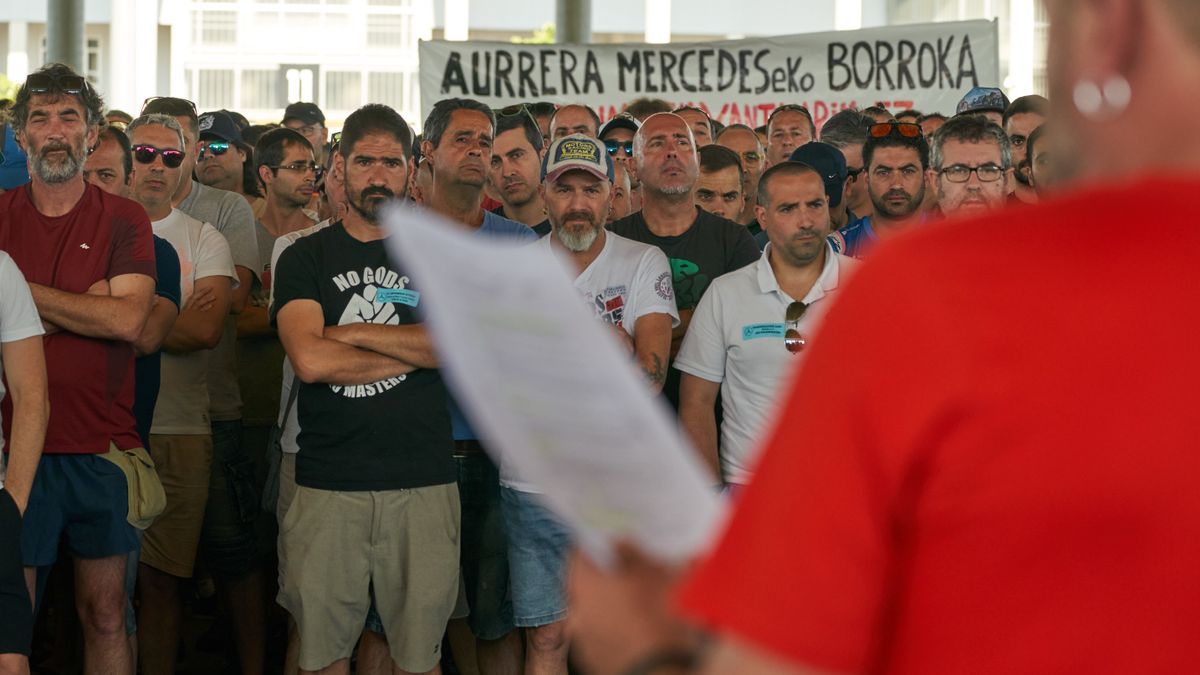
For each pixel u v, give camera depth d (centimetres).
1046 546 243
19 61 10162
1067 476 241
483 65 2842
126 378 1353
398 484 1302
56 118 1345
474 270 243
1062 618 243
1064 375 242
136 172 1620
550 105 2469
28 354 1174
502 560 1459
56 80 1353
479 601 1462
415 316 1327
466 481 1445
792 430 259
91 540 1316
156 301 1449
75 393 1305
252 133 2628
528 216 1814
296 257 1334
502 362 253
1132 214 251
